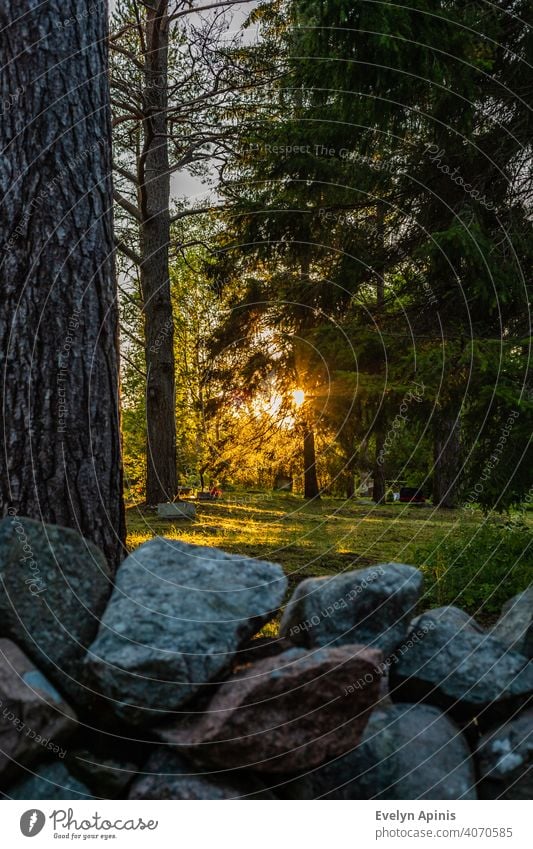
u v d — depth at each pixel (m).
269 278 8.87
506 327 6.87
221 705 2.37
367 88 6.28
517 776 2.57
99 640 2.46
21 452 3.12
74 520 3.19
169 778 2.35
